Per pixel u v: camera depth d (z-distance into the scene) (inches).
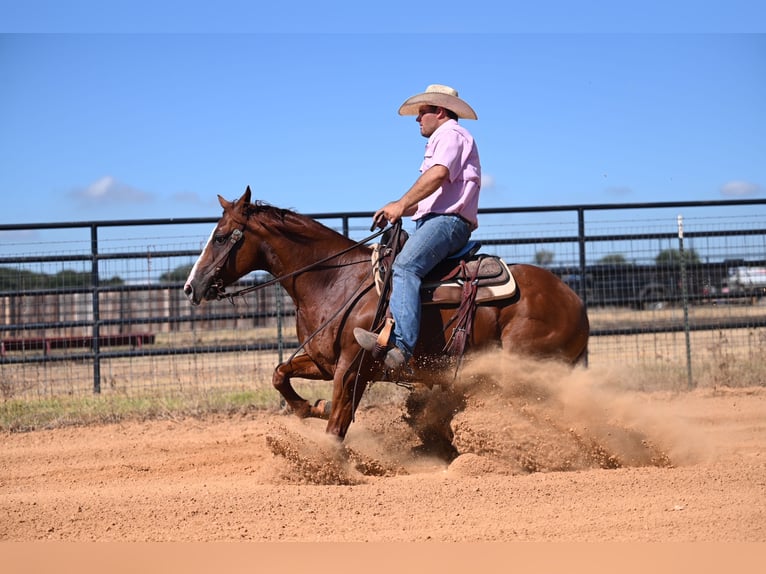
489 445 315.9
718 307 563.5
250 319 550.0
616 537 219.9
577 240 546.3
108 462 366.6
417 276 298.7
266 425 445.4
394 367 293.4
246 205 320.2
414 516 247.8
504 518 243.0
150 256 522.9
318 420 422.3
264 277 543.5
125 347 600.4
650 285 553.0
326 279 319.0
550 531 227.5
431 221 302.4
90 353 524.1
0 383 513.0
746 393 514.9
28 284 521.0
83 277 526.0
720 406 471.8
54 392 526.6
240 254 318.7
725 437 385.7
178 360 597.3
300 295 321.4
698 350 640.4
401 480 300.7
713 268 555.8
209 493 281.9
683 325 557.6
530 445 316.5
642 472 298.4
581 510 249.1
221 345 533.0
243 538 226.8
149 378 571.5
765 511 242.7
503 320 310.2
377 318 300.7
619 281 550.3
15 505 268.4
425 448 359.3
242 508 258.7
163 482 322.0
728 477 286.4
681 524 230.7
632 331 551.8
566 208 543.8
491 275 308.2
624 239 550.0
